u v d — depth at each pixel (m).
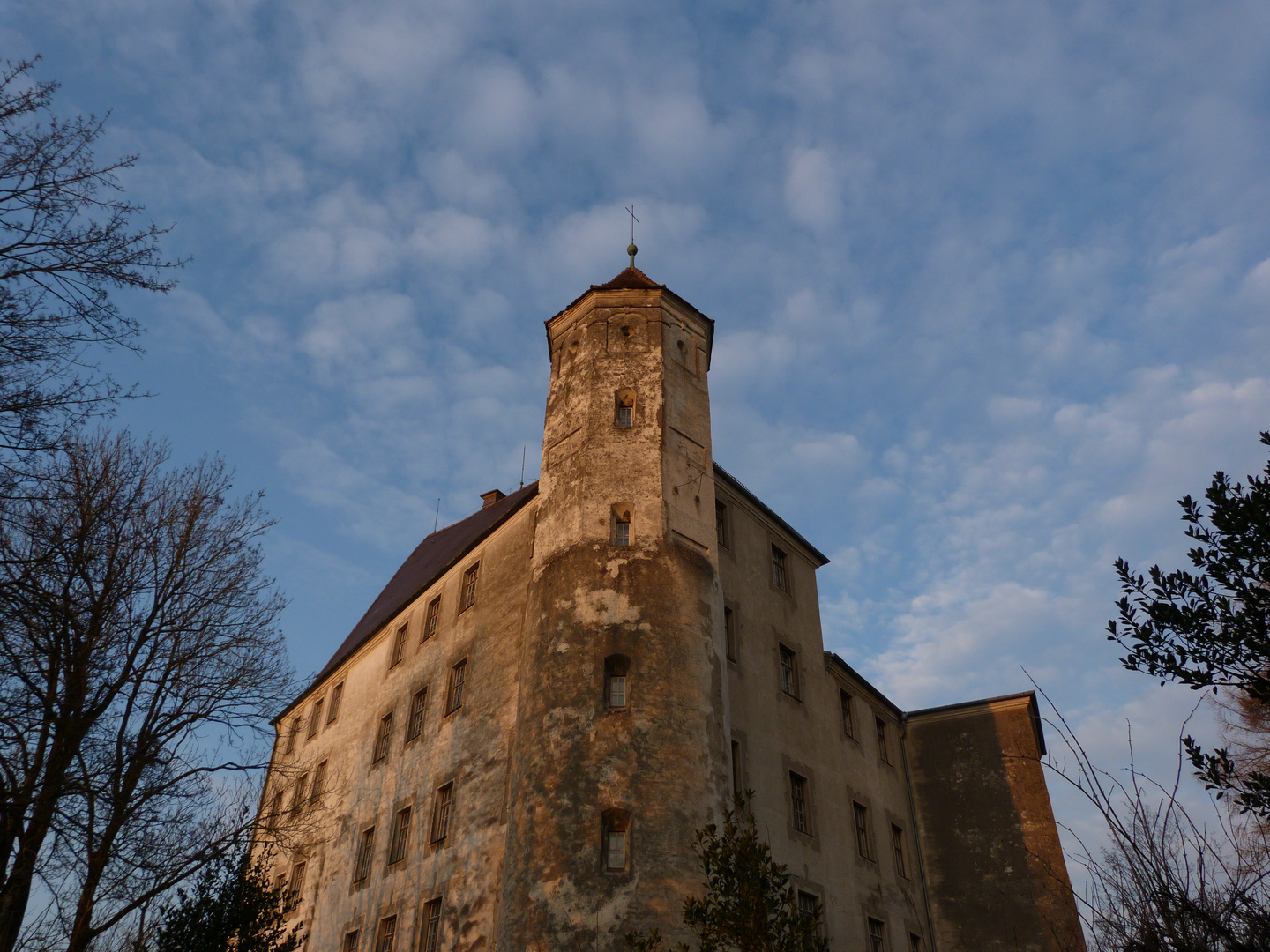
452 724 27.48
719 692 21.56
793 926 13.77
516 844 19.45
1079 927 28.66
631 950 14.83
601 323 27.11
